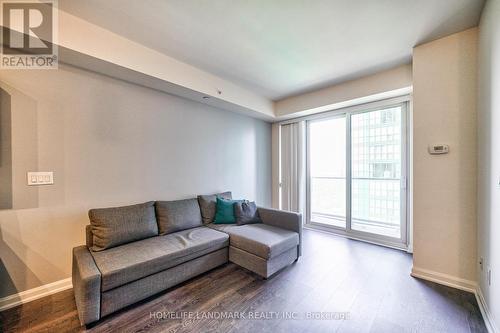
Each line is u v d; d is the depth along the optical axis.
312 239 3.56
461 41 2.09
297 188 4.32
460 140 2.11
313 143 4.30
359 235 3.55
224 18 1.90
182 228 2.70
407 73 2.73
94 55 1.98
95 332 1.56
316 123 4.26
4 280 1.82
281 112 4.13
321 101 3.57
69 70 2.14
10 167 1.85
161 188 2.89
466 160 2.08
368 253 2.98
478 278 1.96
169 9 1.78
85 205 2.25
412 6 1.76
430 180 2.26
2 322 1.66
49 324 1.64
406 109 3.10
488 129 1.71
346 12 1.82
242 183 4.08
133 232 2.24
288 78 3.15
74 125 2.18
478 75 1.98
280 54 2.50
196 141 3.31
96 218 2.09
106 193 2.40
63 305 1.87
